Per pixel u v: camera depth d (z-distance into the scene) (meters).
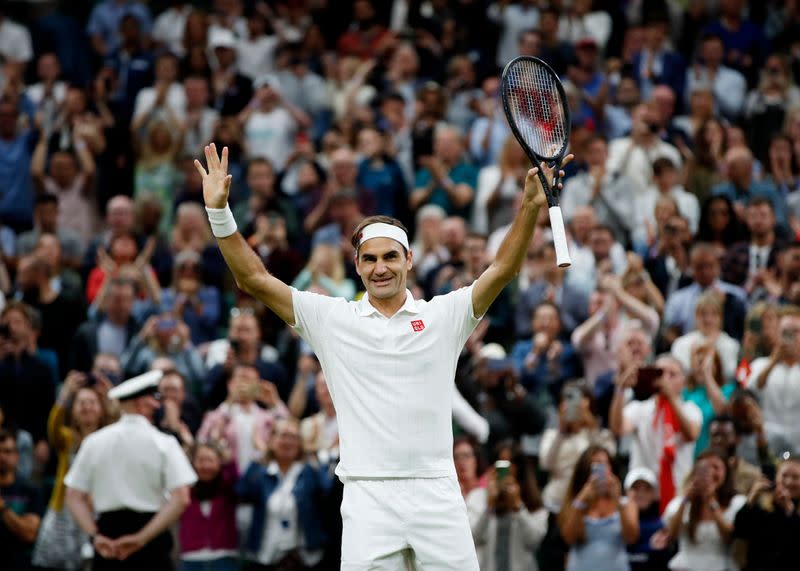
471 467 35.38
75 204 53.66
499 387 38.44
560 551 35.19
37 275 46.16
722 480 33.50
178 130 54.75
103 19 64.50
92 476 32.47
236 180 53.00
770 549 32.72
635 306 41.16
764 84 57.47
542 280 44.59
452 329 21.31
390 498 20.67
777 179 50.97
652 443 36.22
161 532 32.66
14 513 36.22
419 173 52.66
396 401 20.88
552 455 36.69
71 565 36.22
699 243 44.34
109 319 44.12
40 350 43.22
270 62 61.41
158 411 38.09
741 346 40.97
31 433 41.03
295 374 43.91
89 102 56.56
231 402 38.41
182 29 63.62
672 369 36.34
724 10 61.34
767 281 43.16
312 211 51.59
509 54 61.31
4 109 53.28
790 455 35.53
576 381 37.19
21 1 67.88
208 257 48.12
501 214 50.16
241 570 36.22
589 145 49.38
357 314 21.36
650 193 49.12
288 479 36.22
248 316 41.69
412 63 59.09
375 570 20.58
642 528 34.41
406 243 21.58
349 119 56.78
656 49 58.62
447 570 20.59
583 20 61.69
